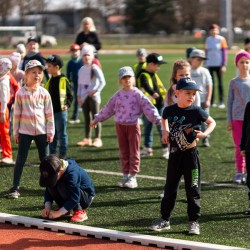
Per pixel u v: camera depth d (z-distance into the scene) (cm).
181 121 991
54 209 1124
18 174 1216
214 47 2575
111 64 5150
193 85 980
